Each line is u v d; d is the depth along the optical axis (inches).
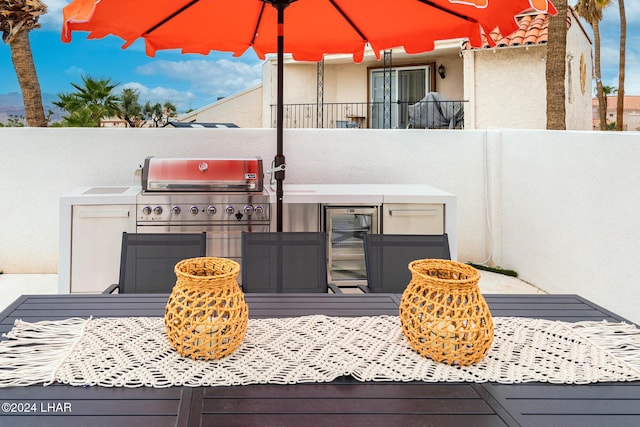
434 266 68.1
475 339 57.4
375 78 483.5
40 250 206.7
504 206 223.3
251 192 165.2
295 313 77.7
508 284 203.0
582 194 166.1
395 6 128.0
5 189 203.8
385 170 221.1
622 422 47.6
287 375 55.3
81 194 160.1
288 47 165.5
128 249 109.4
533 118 358.3
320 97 497.4
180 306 58.2
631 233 142.1
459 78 446.6
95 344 63.3
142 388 52.4
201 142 208.2
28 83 238.4
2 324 71.1
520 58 358.3
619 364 60.0
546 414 48.9
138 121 792.9
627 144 143.6
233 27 151.9
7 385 52.1
